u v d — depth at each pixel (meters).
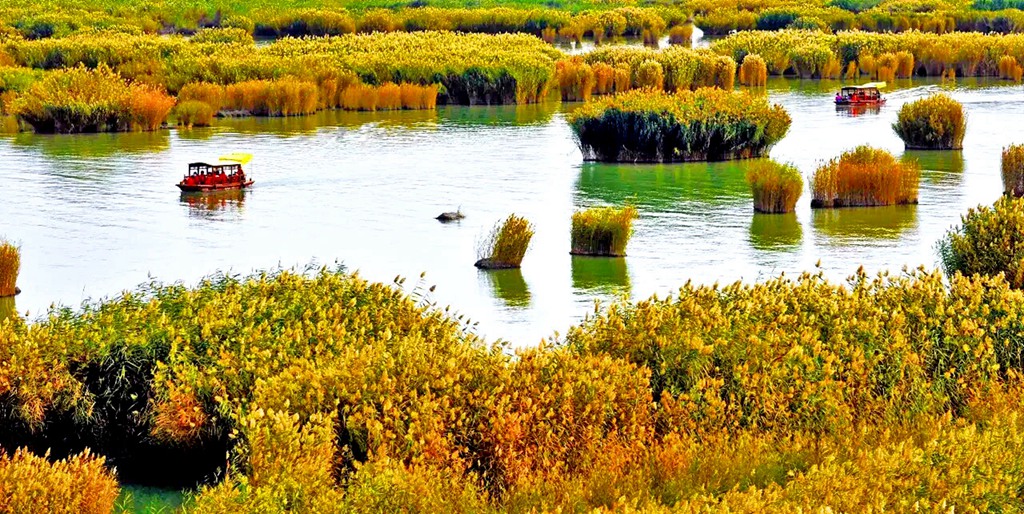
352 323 53.22
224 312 52.03
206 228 90.75
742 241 84.31
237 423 44.31
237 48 192.25
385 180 111.00
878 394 47.41
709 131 121.19
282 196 103.38
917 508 33.44
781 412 45.06
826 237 85.00
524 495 38.81
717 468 39.56
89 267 79.06
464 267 78.12
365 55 179.88
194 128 147.00
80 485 40.31
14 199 101.69
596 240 80.56
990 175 108.69
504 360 47.94
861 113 155.25
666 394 45.06
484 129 145.75
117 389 48.59
